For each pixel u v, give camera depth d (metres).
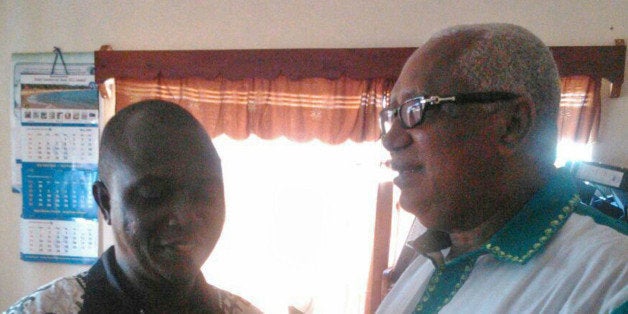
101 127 1.65
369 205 1.54
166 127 0.48
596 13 1.34
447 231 0.54
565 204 0.49
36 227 1.71
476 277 0.52
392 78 1.44
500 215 0.51
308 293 1.60
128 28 1.60
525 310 0.44
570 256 0.44
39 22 1.66
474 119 0.45
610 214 1.02
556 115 0.48
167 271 0.48
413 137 0.49
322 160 1.55
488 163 0.46
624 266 0.40
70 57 1.64
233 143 1.60
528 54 0.44
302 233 1.59
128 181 0.46
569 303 0.41
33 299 0.50
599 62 1.31
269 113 1.54
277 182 1.59
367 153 1.51
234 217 1.62
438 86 0.46
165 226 0.47
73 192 1.68
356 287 1.57
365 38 1.48
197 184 0.48
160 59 1.54
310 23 1.51
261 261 1.63
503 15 1.40
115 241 0.50
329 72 1.46
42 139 1.68
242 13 1.54
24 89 1.67
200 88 1.55
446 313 0.53
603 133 1.36
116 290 0.51
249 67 1.50
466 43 0.46
